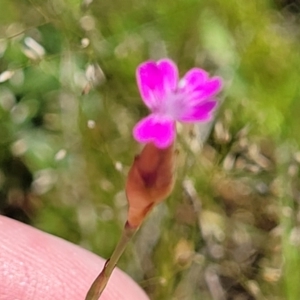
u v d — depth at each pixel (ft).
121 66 0.55
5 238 0.46
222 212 0.53
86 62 0.53
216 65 0.58
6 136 0.59
